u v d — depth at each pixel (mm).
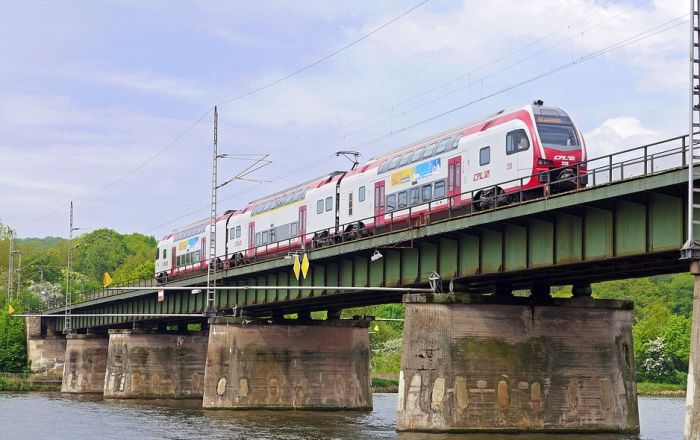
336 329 90812
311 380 89375
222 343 89000
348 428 72938
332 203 82062
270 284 84688
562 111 60062
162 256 128125
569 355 60312
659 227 45469
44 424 83000
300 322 89938
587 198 47625
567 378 60062
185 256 119000
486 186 61625
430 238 61250
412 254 64188
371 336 185000
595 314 61219
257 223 98625
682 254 40156
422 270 63125
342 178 81688
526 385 59312
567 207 49469
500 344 59312
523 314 60031
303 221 87375
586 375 60375
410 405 58938
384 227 73062
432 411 58531
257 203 101375
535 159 58219
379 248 64750
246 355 88625
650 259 48094
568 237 51125
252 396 88312
